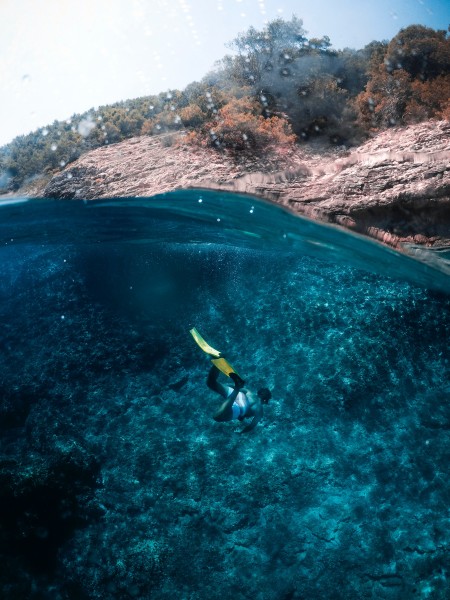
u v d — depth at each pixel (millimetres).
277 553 5336
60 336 7598
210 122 12273
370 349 6680
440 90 11555
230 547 5410
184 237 8383
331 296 7293
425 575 5082
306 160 10969
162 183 10125
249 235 8305
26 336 7723
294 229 8477
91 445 6281
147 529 5570
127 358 7176
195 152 11367
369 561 5207
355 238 8359
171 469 6031
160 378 6926
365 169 9195
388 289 7238
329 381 6492
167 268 8078
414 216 8258
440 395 6332
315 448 6035
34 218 10039
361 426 6168
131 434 6391
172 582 5203
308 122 12531
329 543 5352
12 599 4973
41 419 6625
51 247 8883
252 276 7754
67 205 10180
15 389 7035
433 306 6996
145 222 8922
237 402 4012
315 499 5664
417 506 5535
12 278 8539
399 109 11812
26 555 5254
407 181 8406
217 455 6109
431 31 12969
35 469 5625
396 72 12305
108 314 7750
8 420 6840
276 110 12938
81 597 5125
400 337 6758
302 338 6980
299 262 7793
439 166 8422
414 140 10148
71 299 8070
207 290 7734
